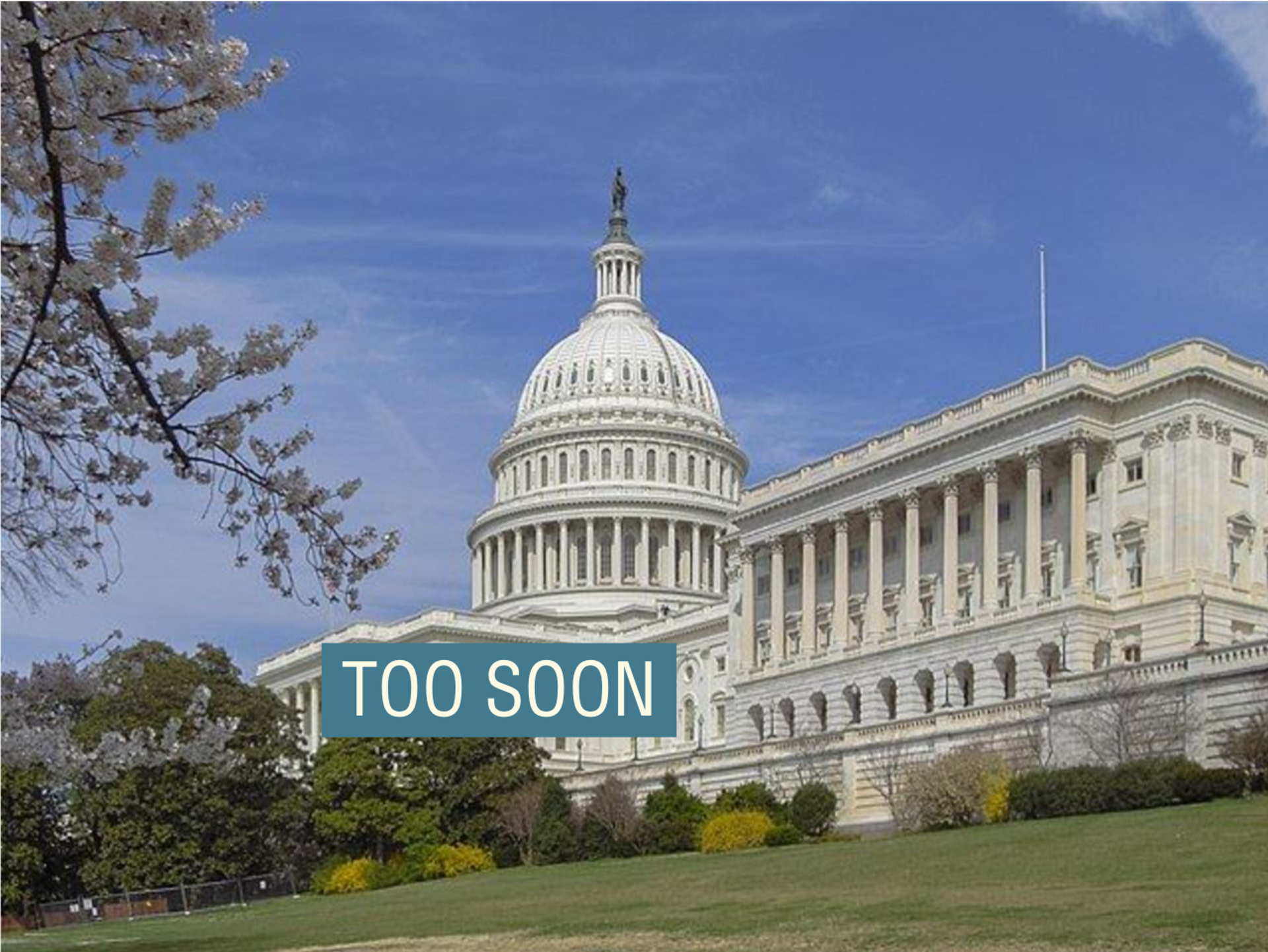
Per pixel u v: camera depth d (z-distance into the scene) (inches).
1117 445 4116.6
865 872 2180.1
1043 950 1216.8
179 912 3976.4
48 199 775.7
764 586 5167.3
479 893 2795.3
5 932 3794.3
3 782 4087.1
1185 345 4010.8
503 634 6963.6
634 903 2106.3
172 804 4138.8
